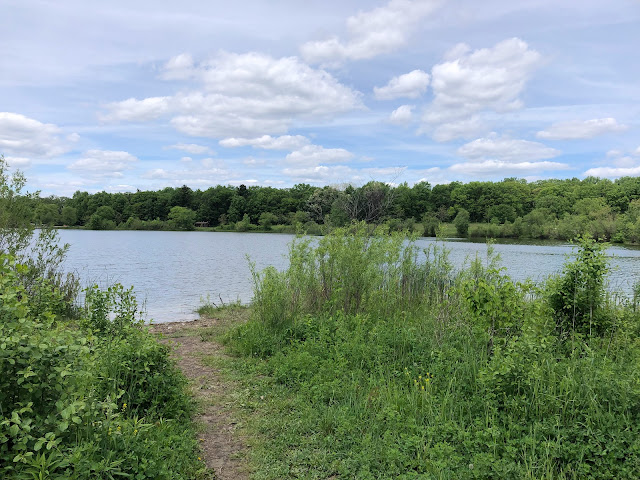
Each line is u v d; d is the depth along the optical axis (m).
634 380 4.56
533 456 3.88
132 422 4.18
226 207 103.25
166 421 4.79
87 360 3.45
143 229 96.12
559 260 30.80
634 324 6.81
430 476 3.78
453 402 5.05
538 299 6.99
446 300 7.54
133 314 6.75
